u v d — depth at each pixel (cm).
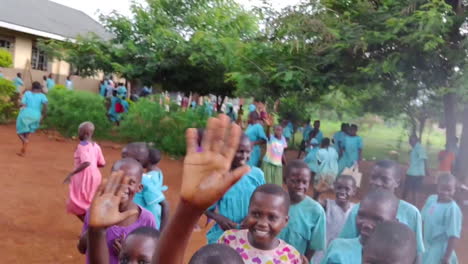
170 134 1398
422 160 894
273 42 977
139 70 1539
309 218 332
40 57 2469
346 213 363
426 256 385
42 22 2478
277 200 265
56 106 1477
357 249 267
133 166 305
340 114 1845
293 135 1798
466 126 1030
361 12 905
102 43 1606
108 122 1545
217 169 144
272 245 271
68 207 584
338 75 927
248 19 1530
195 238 626
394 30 804
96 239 205
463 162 1020
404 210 316
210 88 1683
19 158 1048
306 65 927
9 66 2192
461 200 916
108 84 2327
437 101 1065
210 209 377
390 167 340
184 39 1559
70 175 571
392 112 1229
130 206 302
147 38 1555
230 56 1108
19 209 675
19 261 493
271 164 805
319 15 887
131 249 235
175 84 1648
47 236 580
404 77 902
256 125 874
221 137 148
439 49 826
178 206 147
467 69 806
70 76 2502
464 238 716
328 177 809
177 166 1224
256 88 970
